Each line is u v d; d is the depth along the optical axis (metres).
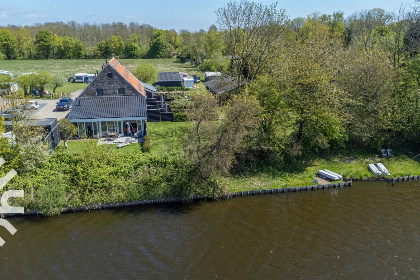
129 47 166.25
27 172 30.17
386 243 24.52
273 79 37.28
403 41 50.75
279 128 36.09
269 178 34.16
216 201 30.73
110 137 42.38
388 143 40.06
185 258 23.22
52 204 27.78
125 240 25.11
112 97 48.12
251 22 45.47
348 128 39.53
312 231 26.11
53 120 39.19
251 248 24.20
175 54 177.38
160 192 30.23
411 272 21.70
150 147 38.44
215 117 30.92
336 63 42.97
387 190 32.69
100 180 29.83
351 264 22.45
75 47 158.12
